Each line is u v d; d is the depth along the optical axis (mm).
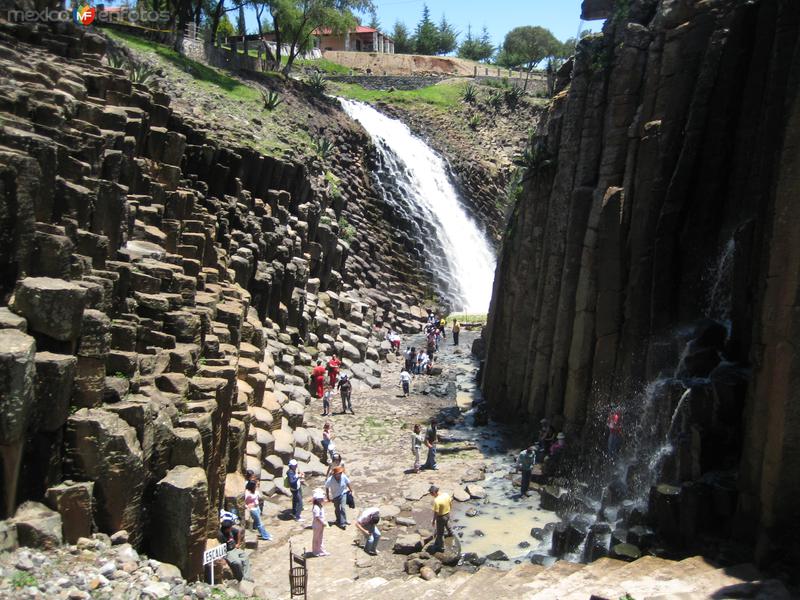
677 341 21938
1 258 12680
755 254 18875
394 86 78938
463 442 27969
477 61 107500
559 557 18906
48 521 11266
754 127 22031
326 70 83000
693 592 13594
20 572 10367
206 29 59156
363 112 64312
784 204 15992
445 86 79375
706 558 15734
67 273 13984
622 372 24203
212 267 26750
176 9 54781
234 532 15641
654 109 24484
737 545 16062
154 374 15992
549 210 28562
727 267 22422
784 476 15062
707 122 22828
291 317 34781
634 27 25250
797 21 18469
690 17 23938
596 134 26578
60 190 15930
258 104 50500
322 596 15852
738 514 16281
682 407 19109
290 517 20188
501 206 62656
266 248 34562
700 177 23109
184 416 15188
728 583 14203
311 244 40094
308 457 24344
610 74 26297
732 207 22656
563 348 26703
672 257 23297
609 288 24750
